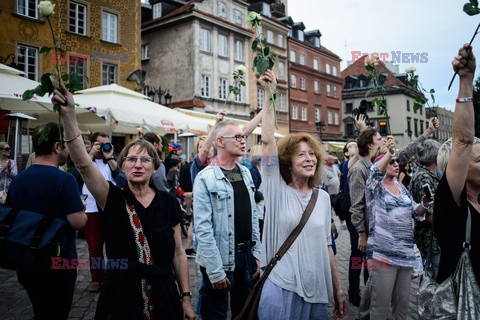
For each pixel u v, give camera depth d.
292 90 37.34
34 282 2.52
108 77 20.55
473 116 1.92
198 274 5.63
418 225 3.51
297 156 2.47
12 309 4.13
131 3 21.64
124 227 2.25
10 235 2.44
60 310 2.62
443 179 2.05
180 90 26.94
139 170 2.35
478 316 1.87
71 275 2.69
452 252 2.03
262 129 2.44
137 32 21.81
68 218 2.62
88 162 2.17
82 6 19.55
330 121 43.00
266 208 2.44
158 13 28.95
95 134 4.93
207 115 15.81
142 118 9.09
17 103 8.21
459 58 1.80
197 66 26.38
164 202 2.46
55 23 18.14
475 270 1.96
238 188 3.14
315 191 2.53
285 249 2.35
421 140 4.70
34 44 17.42
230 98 28.69
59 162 2.82
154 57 28.53
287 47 36.50
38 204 2.55
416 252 3.91
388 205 3.25
